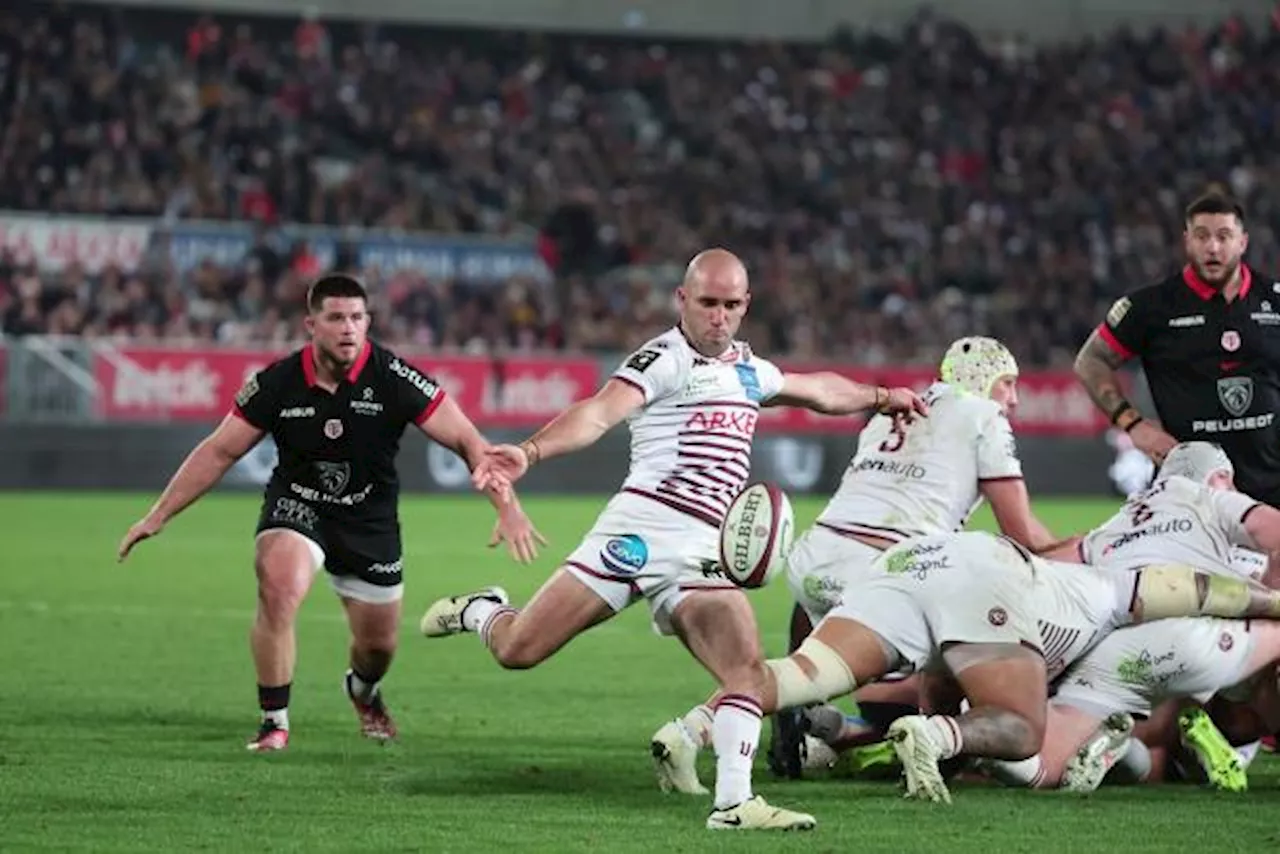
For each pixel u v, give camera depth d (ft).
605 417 92.84
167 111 426.10
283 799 92.02
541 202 446.60
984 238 447.01
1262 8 525.34
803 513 323.98
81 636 163.63
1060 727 97.14
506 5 496.23
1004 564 94.12
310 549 109.81
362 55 466.29
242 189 413.39
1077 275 441.68
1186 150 490.08
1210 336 120.88
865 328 412.57
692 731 94.84
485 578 217.97
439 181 451.12
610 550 94.27
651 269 426.10
